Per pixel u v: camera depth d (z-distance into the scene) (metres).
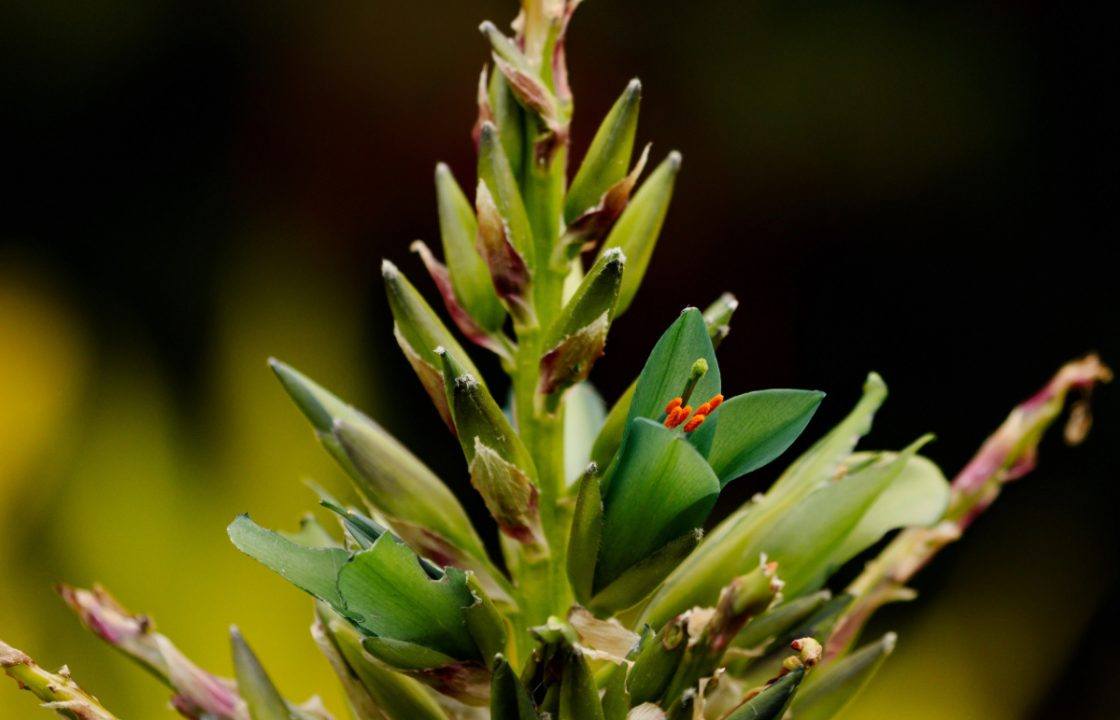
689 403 0.63
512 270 0.66
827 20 1.81
